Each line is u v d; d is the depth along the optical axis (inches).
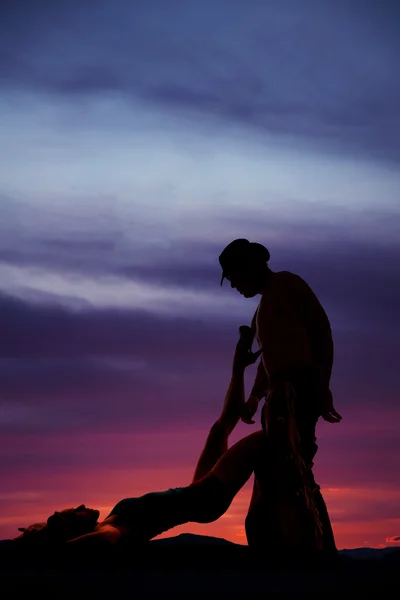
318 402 181.5
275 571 142.8
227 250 188.5
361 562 146.7
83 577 125.7
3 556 153.4
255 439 177.6
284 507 171.2
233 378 188.5
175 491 170.1
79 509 162.9
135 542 162.1
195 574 135.0
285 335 183.2
